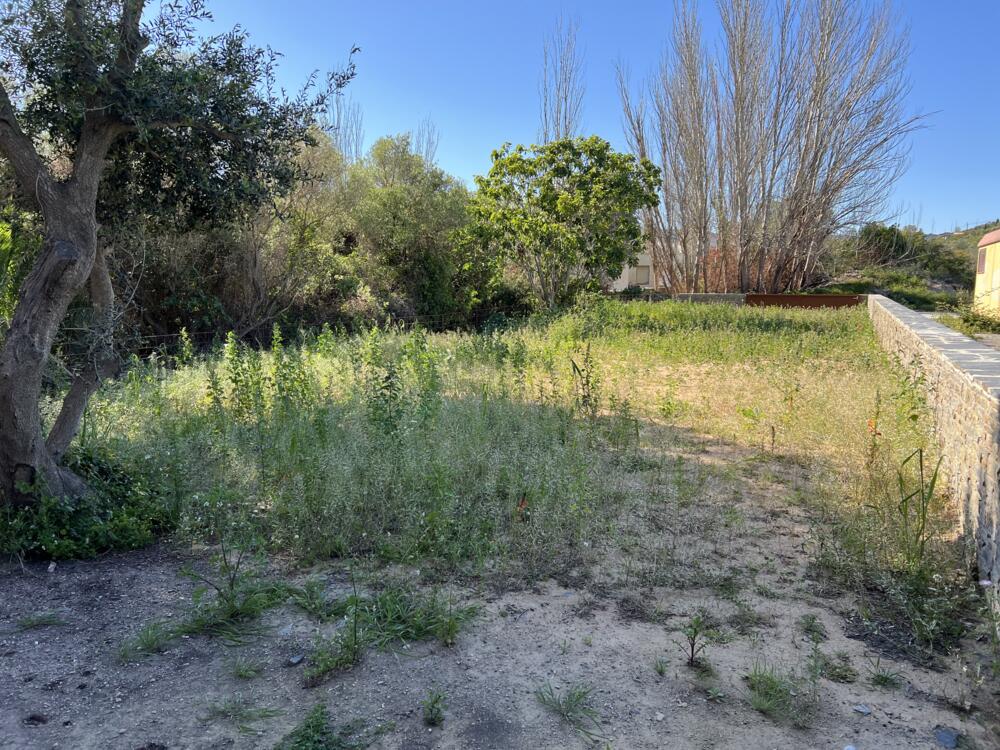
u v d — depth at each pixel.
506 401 7.86
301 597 3.94
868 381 9.27
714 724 2.94
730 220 31.84
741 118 30.25
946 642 3.56
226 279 15.03
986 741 2.85
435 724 2.92
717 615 3.85
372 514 5.00
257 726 2.89
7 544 4.44
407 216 20.77
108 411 6.97
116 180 5.55
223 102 4.97
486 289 24.14
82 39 4.52
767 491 5.78
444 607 3.78
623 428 7.09
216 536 4.83
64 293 4.68
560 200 21.72
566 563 4.44
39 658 3.39
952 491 5.44
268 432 6.41
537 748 2.79
